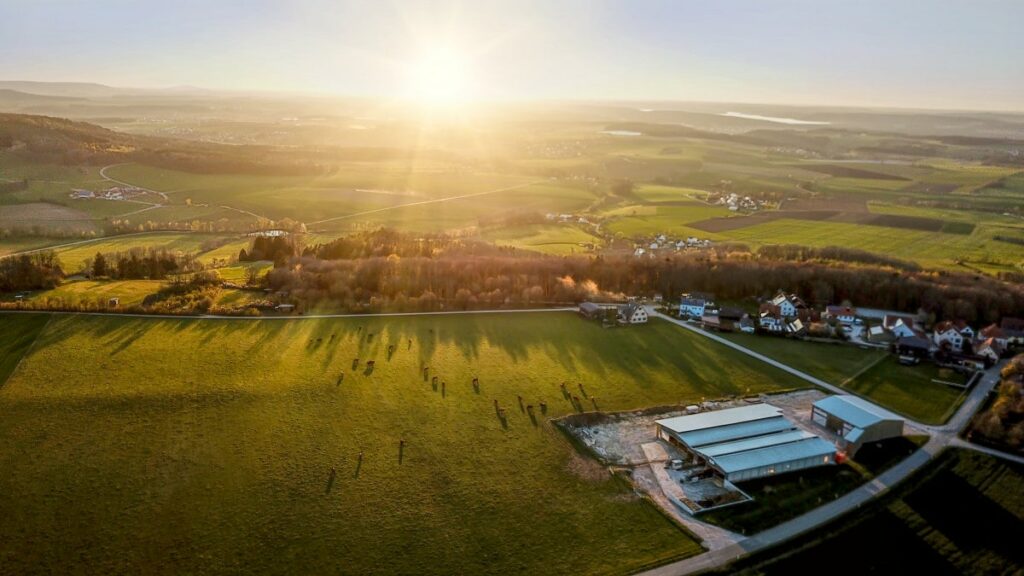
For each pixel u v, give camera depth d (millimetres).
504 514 77188
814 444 91062
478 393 106188
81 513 74250
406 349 121938
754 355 126125
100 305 133000
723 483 84625
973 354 125812
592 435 95562
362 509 76938
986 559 72312
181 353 114125
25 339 115938
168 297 140250
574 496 81000
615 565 69500
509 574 68062
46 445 86250
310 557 69375
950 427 99375
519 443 92188
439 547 71500
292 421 94688
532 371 115125
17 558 67500
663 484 84188
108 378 103812
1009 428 96875
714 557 70875
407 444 90562
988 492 83562
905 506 80625
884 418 95812
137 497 77250
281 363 112625
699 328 140375
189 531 72312
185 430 91000
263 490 79500
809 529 75750
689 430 93438
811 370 119812
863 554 72438
